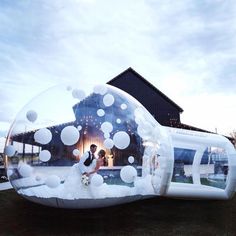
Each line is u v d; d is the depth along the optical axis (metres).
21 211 6.73
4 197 8.30
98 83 6.82
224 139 8.38
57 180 5.44
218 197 7.88
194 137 7.98
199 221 6.45
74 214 6.52
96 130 6.04
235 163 8.06
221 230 5.86
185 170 7.80
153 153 6.67
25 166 5.74
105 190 5.67
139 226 5.95
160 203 7.90
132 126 6.44
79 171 5.60
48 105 6.25
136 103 7.08
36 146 5.77
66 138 5.57
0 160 12.62
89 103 6.36
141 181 6.34
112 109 6.43
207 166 8.15
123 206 7.34
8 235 5.21
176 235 5.48
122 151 6.09
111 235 5.36
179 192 7.32
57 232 5.41
